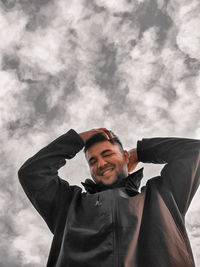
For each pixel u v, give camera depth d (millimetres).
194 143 2713
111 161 2697
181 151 2688
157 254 2158
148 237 2252
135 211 2365
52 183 2688
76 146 2785
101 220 2326
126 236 2215
